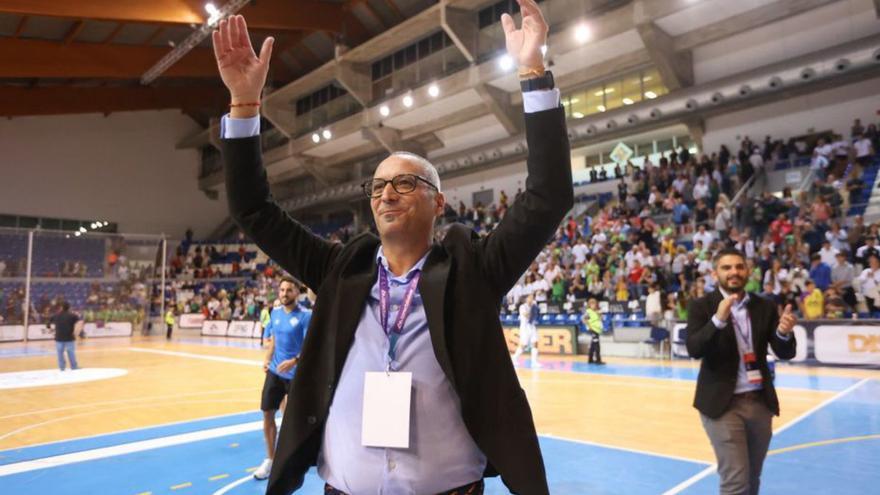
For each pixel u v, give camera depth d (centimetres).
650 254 1563
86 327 2398
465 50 2027
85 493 452
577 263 1706
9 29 2009
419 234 163
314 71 2520
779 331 306
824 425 632
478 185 2614
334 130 2580
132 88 2716
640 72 1984
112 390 1003
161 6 1744
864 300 1148
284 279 511
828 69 1510
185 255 3186
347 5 2300
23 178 2998
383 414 147
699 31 1714
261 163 170
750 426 318
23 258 2314
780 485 439
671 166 1878
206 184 3488
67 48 2050
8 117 2959
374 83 2472
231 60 166
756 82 1636
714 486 442
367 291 160
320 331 161
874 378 964
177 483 476
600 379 1048
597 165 2311
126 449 591
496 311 153
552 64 1891
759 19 1600
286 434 152
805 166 1592
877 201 1394
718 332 315
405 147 2583
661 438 603
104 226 3209
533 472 138
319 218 3425
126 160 3319
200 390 1002
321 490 456
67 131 3150
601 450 555
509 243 154
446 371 142
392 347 153
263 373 1240
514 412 143
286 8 2119
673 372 1130
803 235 1345
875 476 456
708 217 1597
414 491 144
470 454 148
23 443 620
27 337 2255
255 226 171
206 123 3550
